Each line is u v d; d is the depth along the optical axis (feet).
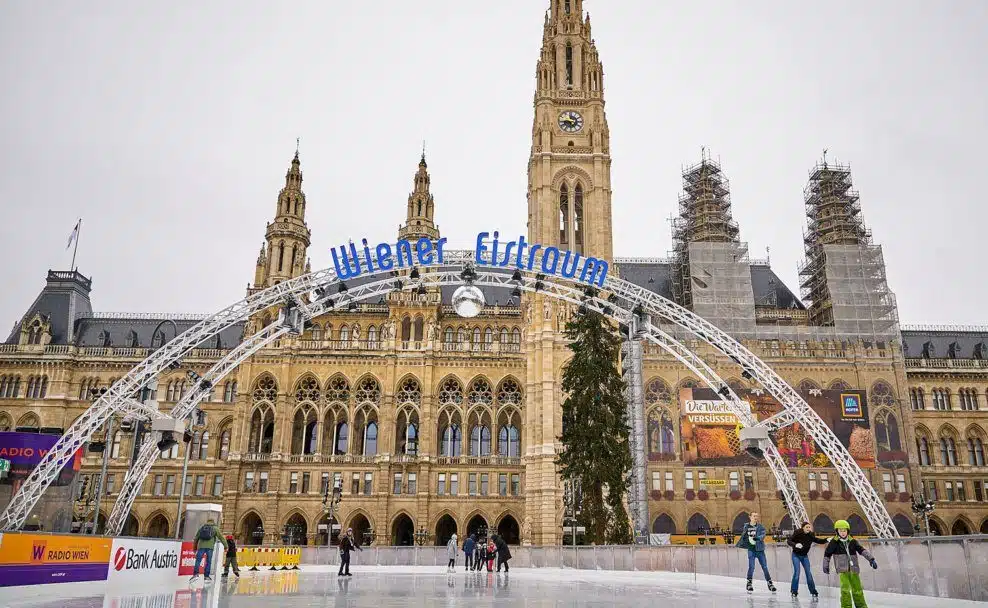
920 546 90.94
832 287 346.33
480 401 341.41
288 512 322.96
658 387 323.78
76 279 388.98
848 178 376.48
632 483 201.46
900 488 317.22
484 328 358.64
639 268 389.60
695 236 366.63
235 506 322.14
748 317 338.75
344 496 324.80
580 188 356.38
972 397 359.66
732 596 103.50
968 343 390.21
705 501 309.63
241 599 94.89
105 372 358.84
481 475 330.54
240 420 333.83
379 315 353.92
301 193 382.01
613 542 222.28
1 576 82.48
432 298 351.05
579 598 100.22
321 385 340.18
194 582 116.47
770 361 330.34
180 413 172.24
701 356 328.49
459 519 324.60
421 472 327.47
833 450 178.40
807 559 97.71
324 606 85.76
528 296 335.88
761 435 181.88
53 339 368.27
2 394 353.51
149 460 177.78
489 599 99.04
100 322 385.29
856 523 308.81
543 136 358.23
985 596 79.10
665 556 155.43
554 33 381.40
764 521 307.99
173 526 334.03
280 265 365.40
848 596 72.95
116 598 90.38
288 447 331.57
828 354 332.80
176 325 387.96
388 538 319.68
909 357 370.32
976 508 339.77
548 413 309.42
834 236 363.97
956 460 350.23
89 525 277.85
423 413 335.06
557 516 296.51
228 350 363.76
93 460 339.16
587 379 236.43
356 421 342.03
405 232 383.04
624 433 232.32
